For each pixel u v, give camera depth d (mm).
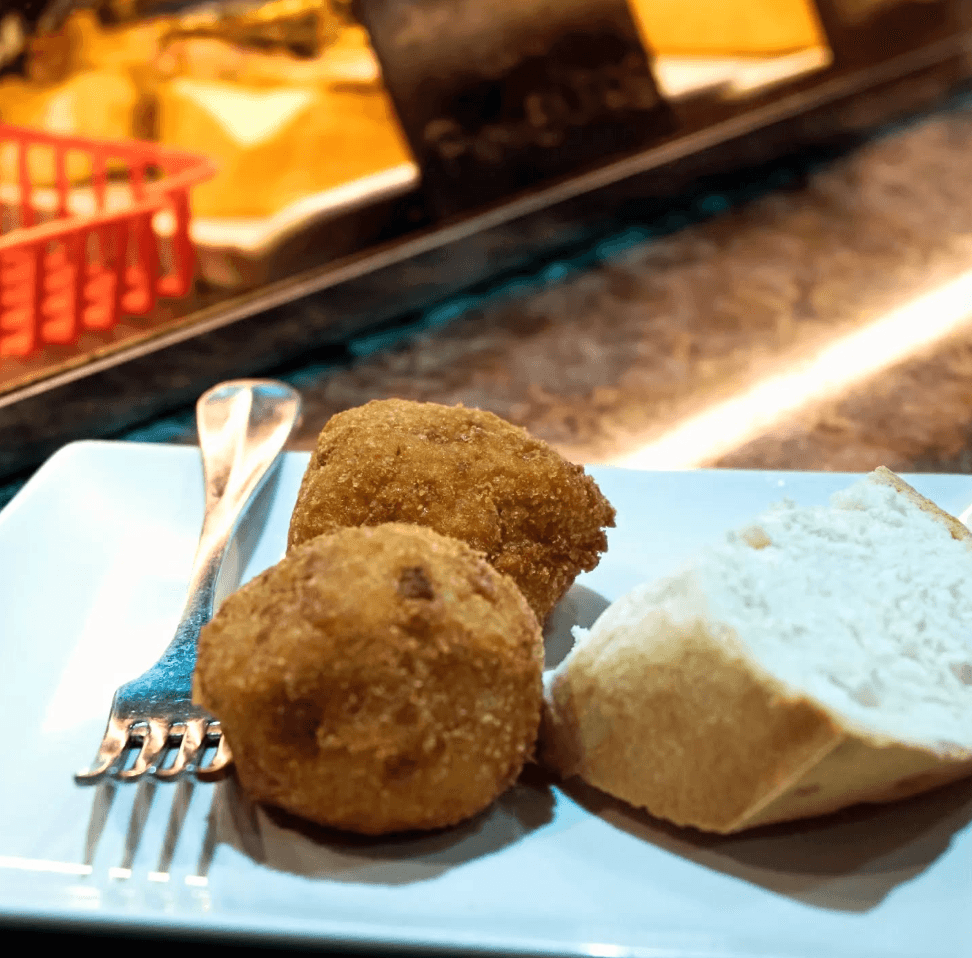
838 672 629
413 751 604
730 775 621
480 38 1552
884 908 587
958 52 2312
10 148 1295
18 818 636
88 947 619
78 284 1287
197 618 790
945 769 618
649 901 591
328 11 1407
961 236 1746
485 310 1577
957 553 752
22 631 786
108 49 1306
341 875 601
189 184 1310
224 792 652
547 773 688
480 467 788
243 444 981
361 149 1492
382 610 617
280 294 1418
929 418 1268
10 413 1207
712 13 1854
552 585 787
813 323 1506
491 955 550
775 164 2023
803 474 957
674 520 923
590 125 1733
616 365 1413
